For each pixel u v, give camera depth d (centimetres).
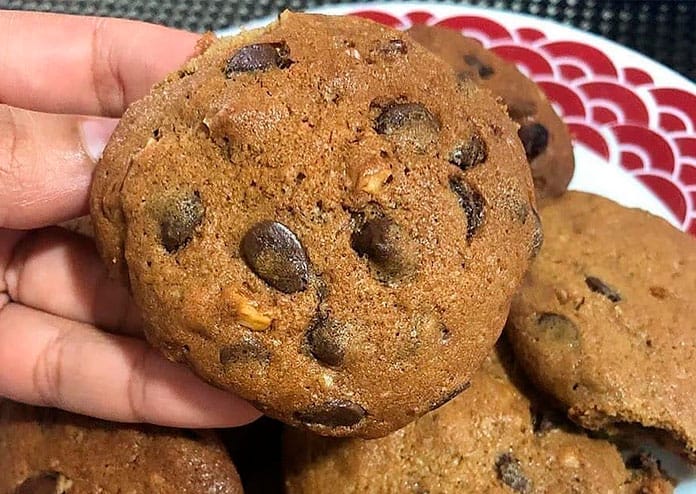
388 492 16
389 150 12
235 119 12
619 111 23
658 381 16
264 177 12
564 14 29
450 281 12
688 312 17
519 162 13
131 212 12
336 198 12
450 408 16
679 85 23
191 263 12
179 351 13
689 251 19
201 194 12
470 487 16
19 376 16
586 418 16
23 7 29
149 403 15
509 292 13
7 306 17
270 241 12
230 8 29
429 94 13
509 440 16
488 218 13
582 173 22
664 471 17
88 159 15
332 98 12
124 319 17
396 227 12
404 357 12
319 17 14
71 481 15
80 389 16
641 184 22
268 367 12
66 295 17
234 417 15
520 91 20
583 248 18
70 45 19
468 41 21
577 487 16
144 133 13
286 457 16
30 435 16
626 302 17
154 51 19
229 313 12
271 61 13
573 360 16
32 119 15
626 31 28
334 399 12
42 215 16
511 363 17
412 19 24
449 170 12
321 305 12
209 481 15
